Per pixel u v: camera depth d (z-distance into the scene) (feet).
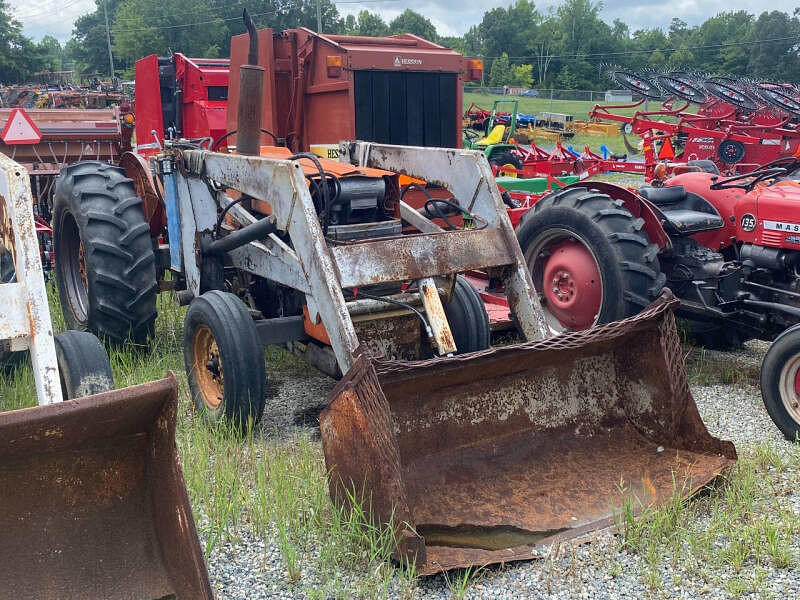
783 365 14.05
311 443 13.80
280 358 18.78
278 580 9.69
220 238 15.74
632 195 16.88
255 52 14.79
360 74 23.53
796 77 244.01
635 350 12.36
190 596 8.26
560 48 289.53
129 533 8.71
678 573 9.79
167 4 241.55
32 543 8.32
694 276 17.65
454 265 13.11
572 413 12.38
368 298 13.96
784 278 16.52
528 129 84.23
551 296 17.90
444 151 14.96
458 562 9.62
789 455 13.32
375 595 9.31
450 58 25.17
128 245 17.10
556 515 10.87
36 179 26.13
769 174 17.17
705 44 298.35
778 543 10.34
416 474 11.16
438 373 10.63
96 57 270.26
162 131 27.12
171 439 8.23
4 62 185.06
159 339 19.67
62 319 21.08
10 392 15.90
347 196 14.26
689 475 11.47
